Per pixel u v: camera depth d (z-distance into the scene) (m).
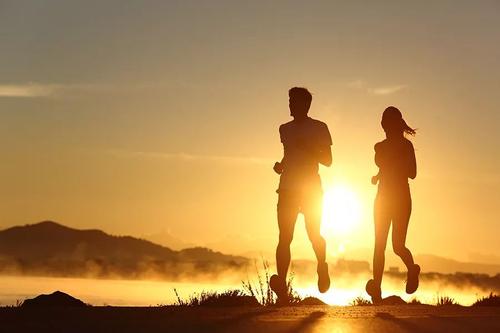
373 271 21.98
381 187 21.88
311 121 19.44
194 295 20.39
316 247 19.19
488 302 20.48
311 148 19.17
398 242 21.83
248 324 13.77
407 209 21.78
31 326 13.62
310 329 13.13
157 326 13.55
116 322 14.11
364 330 13.02
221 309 16.62
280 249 19.31
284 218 19.20
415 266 21.78
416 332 12.84
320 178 19.34
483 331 13.05
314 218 19.11
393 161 21.78
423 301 22.23
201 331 12.94
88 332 12.90
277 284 19.31
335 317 14.88
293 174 19.17
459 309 16.94
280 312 15.87
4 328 13.37
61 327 13.47
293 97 19.41
